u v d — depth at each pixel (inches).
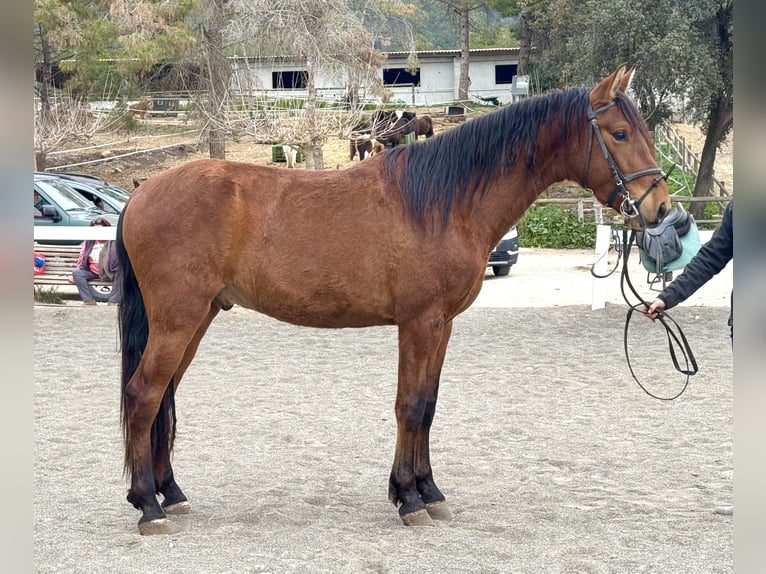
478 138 169.6
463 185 168.2
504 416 253.3
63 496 184.2
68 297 476.7
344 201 167.3
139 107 1153.4
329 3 844.0
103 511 174.9
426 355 167.0
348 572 141.0
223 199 164.4
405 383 167.5
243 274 167.3
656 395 276.5
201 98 936.3
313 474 202.4
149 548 152.3
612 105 169.3
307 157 827.4
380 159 172.2
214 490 190.4
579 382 295.7
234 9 866.1
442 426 243.0
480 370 314.8
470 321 410.9
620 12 792.9
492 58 1555.1
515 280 562.6
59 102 924.6
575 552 150.7
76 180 517.0
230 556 148.6
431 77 1588.3
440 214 165.8
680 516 170.4
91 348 353.7
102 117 957.8
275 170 172.6
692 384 290.2
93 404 267.0
